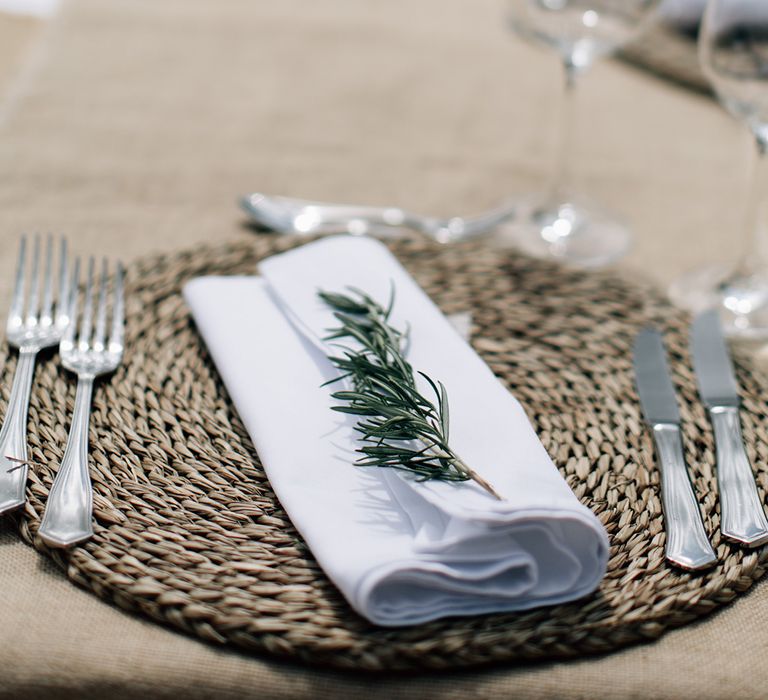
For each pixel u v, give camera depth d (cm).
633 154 123
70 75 128
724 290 96
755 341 89
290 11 150
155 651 56
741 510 65
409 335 71
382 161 118
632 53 142
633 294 90
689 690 56
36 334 78
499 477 58
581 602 58
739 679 56
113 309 83
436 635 55
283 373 70
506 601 57
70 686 55
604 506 65
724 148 126
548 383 77
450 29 150
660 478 68
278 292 75
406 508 58
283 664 55
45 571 60
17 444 67
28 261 94
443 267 91
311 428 66
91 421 70
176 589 57
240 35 142
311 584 58
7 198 104
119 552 60
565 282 91
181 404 73
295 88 131
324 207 103
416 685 55
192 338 80
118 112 122
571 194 114
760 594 62
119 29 140
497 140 125
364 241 81
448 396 65
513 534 57
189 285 80
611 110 133
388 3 156
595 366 79
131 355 78
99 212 103
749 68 85
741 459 69
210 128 121
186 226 103
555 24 105
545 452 61
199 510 63
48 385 73
